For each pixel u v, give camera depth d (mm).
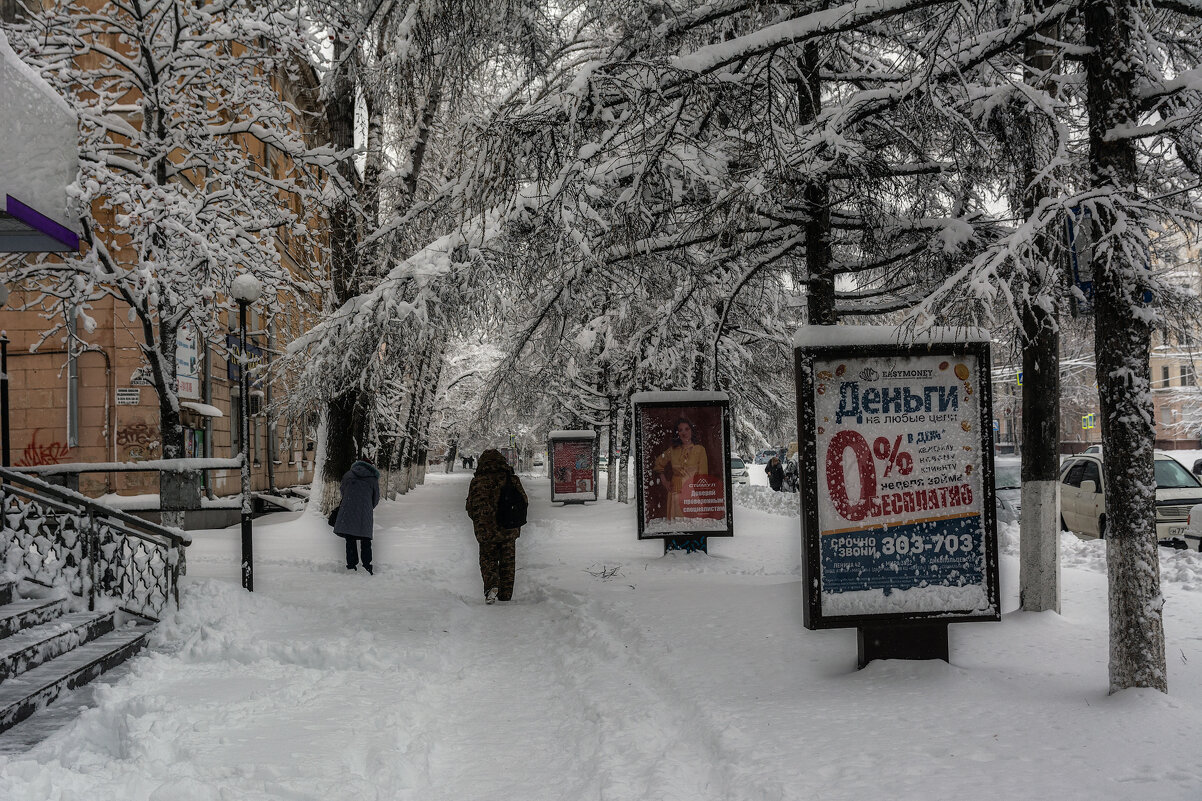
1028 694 5703
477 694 7215
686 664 7191
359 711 6301
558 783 5023
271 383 20938
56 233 7844
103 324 22484
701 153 10234
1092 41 5957
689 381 21406
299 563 15766
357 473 14875
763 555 15789
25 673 7008
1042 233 6207
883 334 6586
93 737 5961
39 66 14406
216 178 15828
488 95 13211
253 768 4926
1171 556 12758
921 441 6609
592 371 31266
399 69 11852
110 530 9477
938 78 7375
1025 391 8797
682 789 4605
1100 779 4211
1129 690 5473
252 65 16578
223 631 9109
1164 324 6402
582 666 7730
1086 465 18141
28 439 22344
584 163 8883
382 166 20688
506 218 11008
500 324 13602
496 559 11969
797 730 5250
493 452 12195
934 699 5680
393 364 15633
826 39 7906
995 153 9609
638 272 12414
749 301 15289
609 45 10164
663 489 15047
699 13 9062
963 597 6508
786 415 27281
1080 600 9703
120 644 8234
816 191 10477
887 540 6539
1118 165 5828
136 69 15328
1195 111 5906
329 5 14711
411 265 13102
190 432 24672
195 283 14797
